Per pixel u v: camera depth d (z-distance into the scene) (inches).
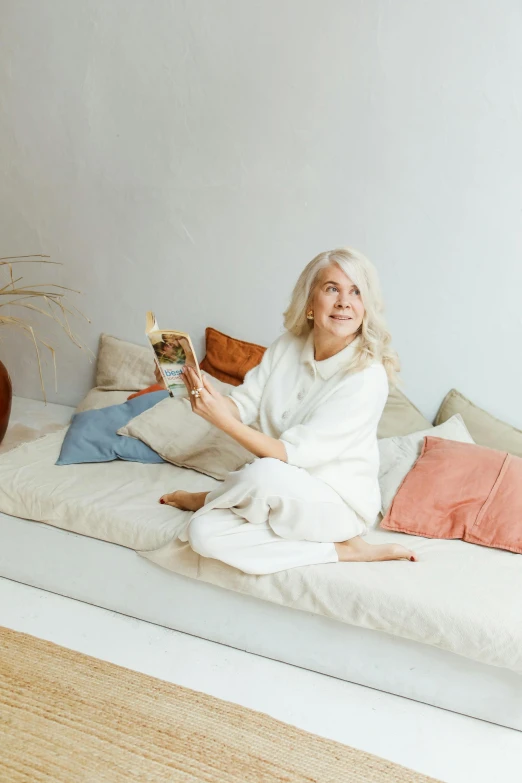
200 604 85.6
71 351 136.7
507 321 108.9
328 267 86.6
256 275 120.8
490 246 107.3
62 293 134.8
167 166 122.4
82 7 122.2
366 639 79.0
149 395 115.3
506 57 101.6
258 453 83.5
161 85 120.0
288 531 81.0
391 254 112.3
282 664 83.1
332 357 89.7
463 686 76.1
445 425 107.7
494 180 105.3
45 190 131.9
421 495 92.7
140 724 71.8
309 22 109.7
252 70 114.3
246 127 116.3
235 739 70.8
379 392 87.6
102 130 125.5
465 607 74.7
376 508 88.5
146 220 125.8
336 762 68.9
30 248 135.6
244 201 118.8
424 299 112.3
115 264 129.8
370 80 108.2
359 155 110.8
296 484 80.7
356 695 78.9
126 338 132.2
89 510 90.0
